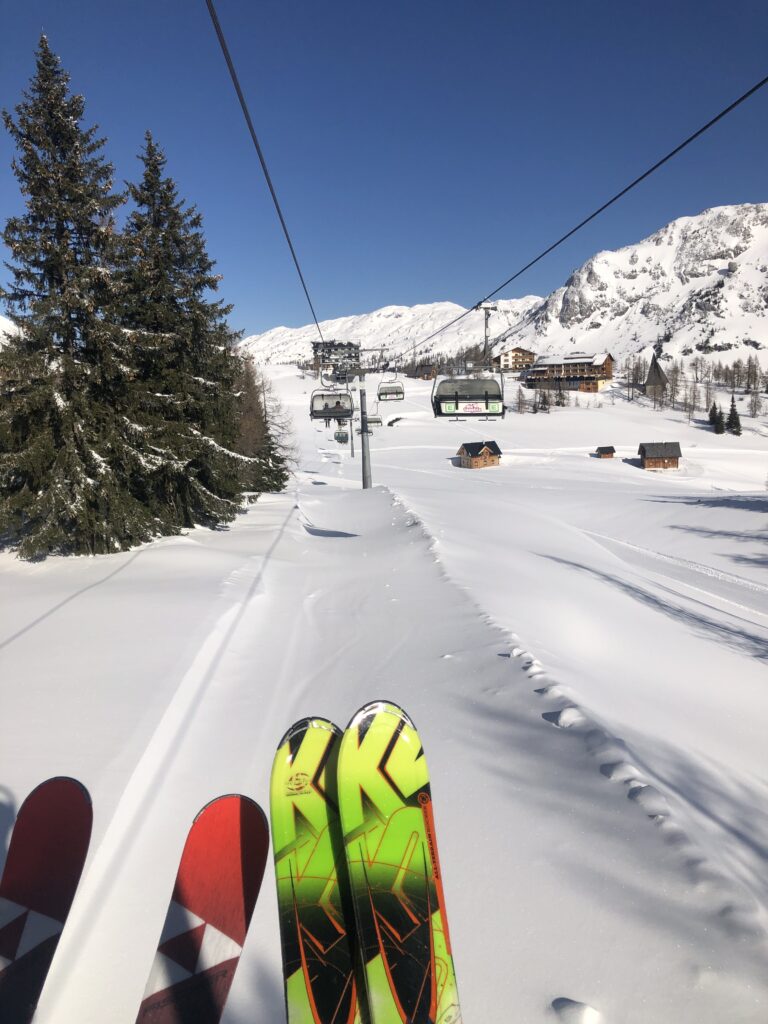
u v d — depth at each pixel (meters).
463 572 12.91
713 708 7.63
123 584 11.66
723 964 2.65
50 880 2.56
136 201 19.91
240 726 5.92
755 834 4.13
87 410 15.12
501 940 2.98
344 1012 2.13
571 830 3.73
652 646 10.25
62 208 14.74
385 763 2.55
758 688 9.10
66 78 15.03
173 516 18.80
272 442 38.28
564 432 109.44
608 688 7.17
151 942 3.12
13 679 6.57
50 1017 2.67
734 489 60.47
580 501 42.19
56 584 12.05
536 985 2.71
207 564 13.68
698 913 2.94
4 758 4.77
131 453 15.83
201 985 2.33
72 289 14.66
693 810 4.13
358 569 14.27
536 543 22.11
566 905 3.14
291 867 2.42
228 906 2.53
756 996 2.49
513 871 3.45
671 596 16.86
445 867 3.56
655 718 6.46
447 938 2.28
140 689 6.26
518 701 5.79
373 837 2.41
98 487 15.18
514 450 90.69
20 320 14.50
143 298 17.91
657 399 156.88
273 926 3.27
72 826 2.72
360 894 2.30
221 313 20.16
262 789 4.70
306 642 9.02
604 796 4.02
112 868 3.63
